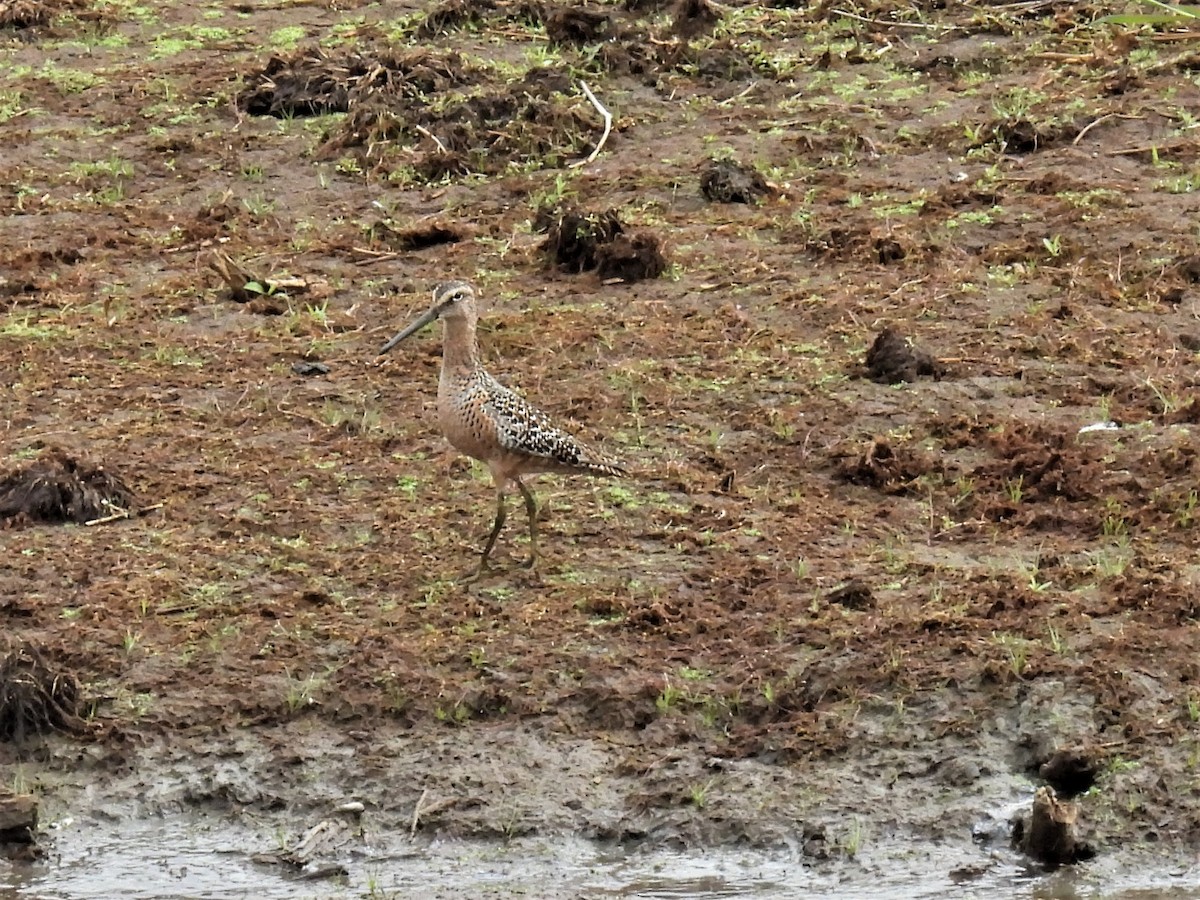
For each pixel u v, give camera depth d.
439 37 24.88
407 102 22.20
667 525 14.21
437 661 12.66
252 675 12.59
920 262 18.45
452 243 19.45
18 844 11.65
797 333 17.31
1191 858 11.32
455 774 11.92
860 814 11.62
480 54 24.16
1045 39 23.66
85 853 11.62
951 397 16.02
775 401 16.06
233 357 17.09
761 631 12.85
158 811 11.86
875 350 16.47
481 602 13.24
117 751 12.12
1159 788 11.60
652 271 18.47
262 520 14.30
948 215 19.38
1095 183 19.84
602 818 11.66
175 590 13.41
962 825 11.55
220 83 23.44
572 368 16.75
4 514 14.39
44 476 14.50
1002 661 12.36
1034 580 13.34
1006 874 11.26
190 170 21.28
